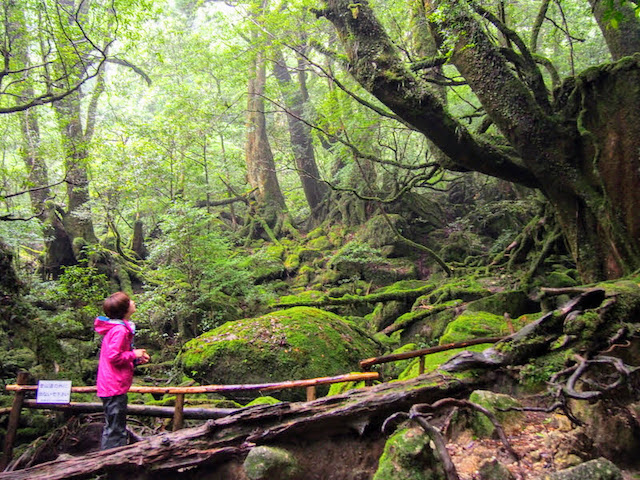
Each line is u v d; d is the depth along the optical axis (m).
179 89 15.79
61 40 8.95
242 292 11.06
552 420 3.18
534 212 12.52
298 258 14.95
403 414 2.76
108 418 3.43
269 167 18.56
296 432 3.14
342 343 6.79
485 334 5.67
